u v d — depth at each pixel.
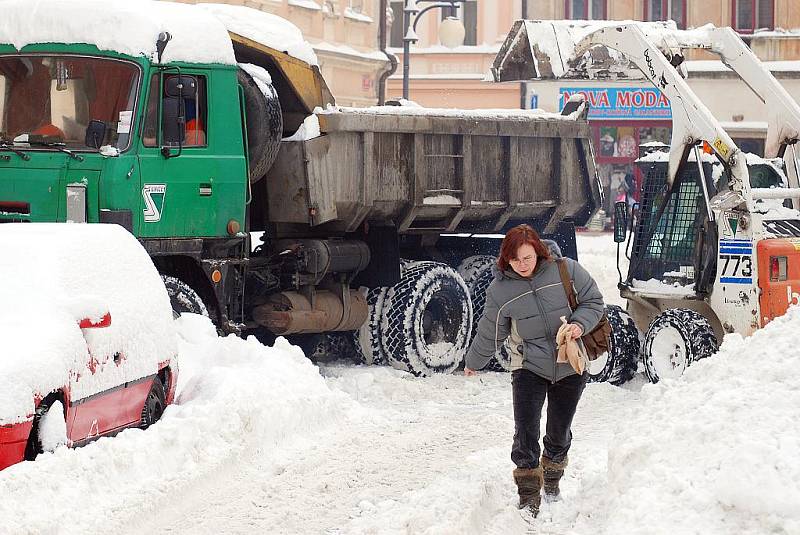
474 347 8.30
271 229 15.31
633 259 14.71
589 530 7.44
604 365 14.40
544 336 8.15
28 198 12.52
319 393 11.62
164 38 12.70
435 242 17.11
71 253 9.41
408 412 12.68
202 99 13.28
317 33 37.16
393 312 15.39
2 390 7.79
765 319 13.18
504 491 8.70
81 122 12.66
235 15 15.03
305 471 9.52
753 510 6.29
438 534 7.31
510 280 8.16
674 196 14.38
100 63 12.70
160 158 12.82
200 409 9.89
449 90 47.84
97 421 8.91
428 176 15.62
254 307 14.95
